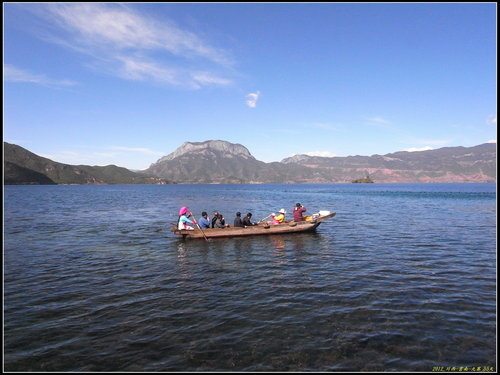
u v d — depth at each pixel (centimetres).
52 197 9125
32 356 734
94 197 9300
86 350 760
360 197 8500
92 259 1655
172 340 803
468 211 4122
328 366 691
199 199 8150
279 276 1323
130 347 772
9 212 4375
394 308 982
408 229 2562
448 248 1833
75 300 1076
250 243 2034
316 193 11919
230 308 996
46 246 2005
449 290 1134
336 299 1059
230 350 755
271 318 922
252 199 8038
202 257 1680
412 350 750
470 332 829
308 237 2225
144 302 1052
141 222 3284
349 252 1755
